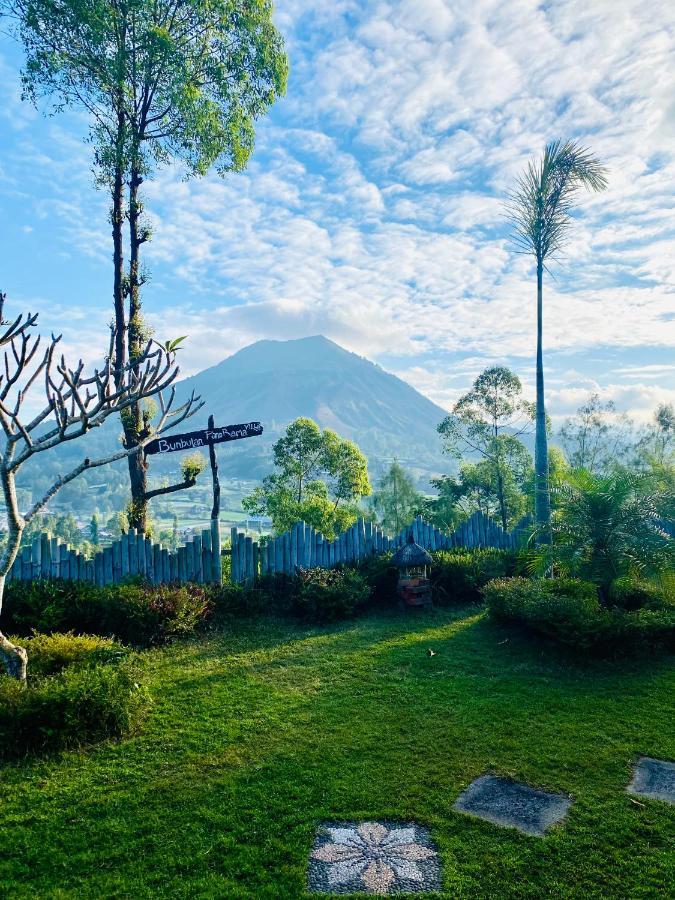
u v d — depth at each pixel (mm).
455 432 26172
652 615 9266
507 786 5332
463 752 5957
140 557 11539
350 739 6215
